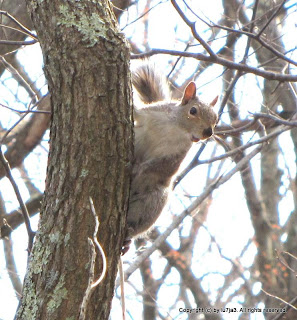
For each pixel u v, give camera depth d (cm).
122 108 774
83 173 758
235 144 1470
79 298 747
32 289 754
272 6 1430
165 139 1019
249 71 1052
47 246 757
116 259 779
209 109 1042
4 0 1339
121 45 777
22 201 913
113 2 1422
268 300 1564
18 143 1468
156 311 1706
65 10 776
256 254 1711
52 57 768
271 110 1426
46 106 1391
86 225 755
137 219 1047
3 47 1388
